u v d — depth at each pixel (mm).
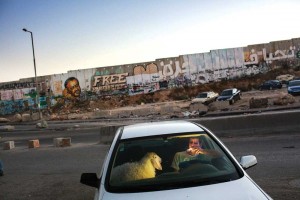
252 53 63656
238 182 3688
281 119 14172
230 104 35062
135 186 3807
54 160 14141
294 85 35781
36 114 54469
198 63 64250
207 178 3838
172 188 3713
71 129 30844
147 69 65125
